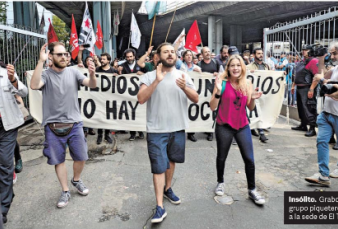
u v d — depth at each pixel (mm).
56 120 3309
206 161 4809
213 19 24016
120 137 6383
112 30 23594
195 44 7523
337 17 6258
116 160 4887
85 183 3990
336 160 4762
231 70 3232
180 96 3139
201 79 5828
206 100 5848
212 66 6188
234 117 3314
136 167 4566
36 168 4602
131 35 8781
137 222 3043
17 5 11820
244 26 27859
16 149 4324
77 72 3477
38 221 3082
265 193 3648
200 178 4133
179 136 3203
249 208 3291
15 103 3131
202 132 6266
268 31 8688
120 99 5750
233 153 5207
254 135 6379
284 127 7203
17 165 4395
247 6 21125
